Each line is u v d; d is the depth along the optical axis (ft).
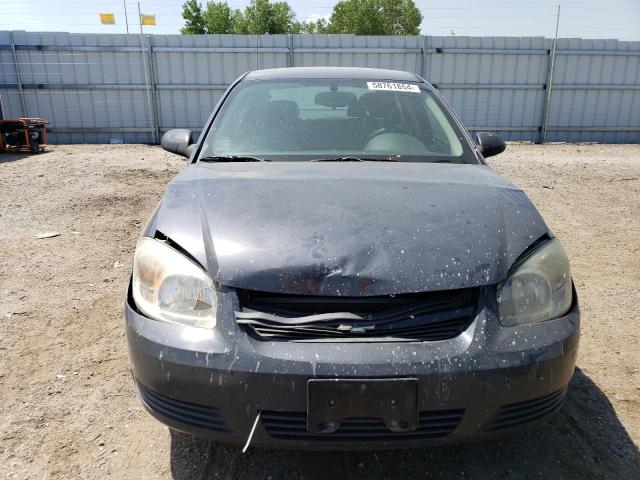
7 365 9.39
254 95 10.27
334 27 182.39
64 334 10.54
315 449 5.66
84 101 44.55
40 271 13.79
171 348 5.72
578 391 8.72
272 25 161.27
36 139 37.65
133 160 33.50
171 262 6.13
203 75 44.55
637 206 21.21
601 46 46.57
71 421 7.98
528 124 47.85
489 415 5.67
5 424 7.87
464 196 7.13
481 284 5.83
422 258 5.92
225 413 5.63
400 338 5.62
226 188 7.25
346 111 9.91
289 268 5.79
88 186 24.16
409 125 9.72
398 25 191.11
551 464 7.13
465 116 47.32
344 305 5.75
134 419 8.05
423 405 5.51
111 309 11.68
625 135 48.57
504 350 5.65
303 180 7.50
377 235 6.14
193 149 9.52
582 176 27.99
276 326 5.62
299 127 9.53
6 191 23.00
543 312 6.07
